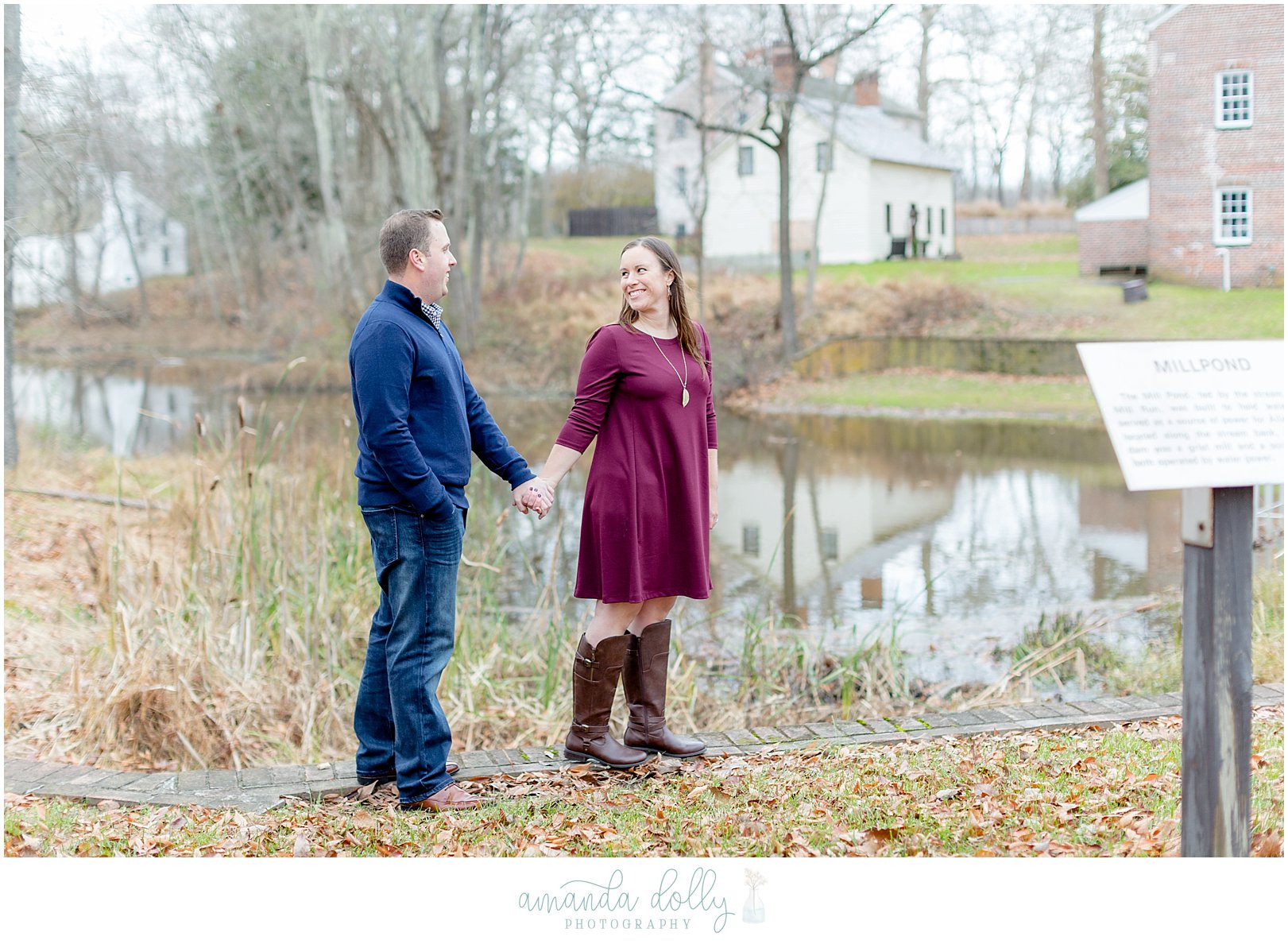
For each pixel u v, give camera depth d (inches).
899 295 1120.2
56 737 182.9
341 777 156.0
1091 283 1130.7
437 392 144.2
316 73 1085.8
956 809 141.3
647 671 160.4
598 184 1776.6
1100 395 100.7
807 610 313.6
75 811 145.3
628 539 152.4
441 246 144.2
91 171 625.9
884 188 1371.8
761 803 143.6
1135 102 1369.3
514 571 344.8
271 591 225.9
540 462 596.7
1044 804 141.0
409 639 143.9
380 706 151.4
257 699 197.5
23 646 222.8
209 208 1526.8
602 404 154.6
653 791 148.9
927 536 421.4
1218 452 101.2
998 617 300.0
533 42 1083.3
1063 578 350.3
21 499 380.2
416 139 1098.1
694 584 155.9
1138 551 389.7
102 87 609.3
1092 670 240.8
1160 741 162.7
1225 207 1075.9
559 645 221.1
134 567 264.4
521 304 1191.6
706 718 212.7
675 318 158.2
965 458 622.2
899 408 831.1
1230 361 104.1
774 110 1094.4
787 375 965.2
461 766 159.6
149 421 743.7
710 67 1121.4
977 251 1430.9
